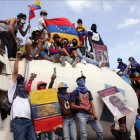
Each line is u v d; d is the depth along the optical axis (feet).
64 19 31.55
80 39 33.50
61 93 20.61
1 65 20.21
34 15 27.81
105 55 29.58
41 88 19.29
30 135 16.61
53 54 24.90
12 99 16.70
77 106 20.40
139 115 23.26
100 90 23.65
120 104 22.89
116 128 21.91
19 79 17.53
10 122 17.74
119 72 29.27
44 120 17.61
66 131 19.63
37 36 23.94
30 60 22.66
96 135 23.44
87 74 24.12
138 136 22.84
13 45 22.75
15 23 23.75
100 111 23.27
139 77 34.06
